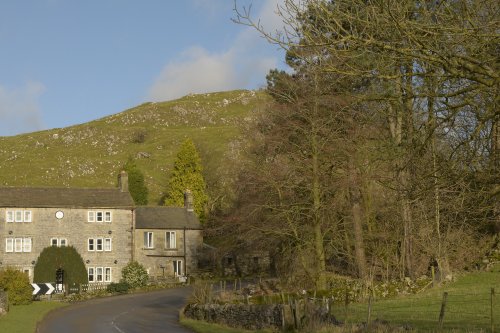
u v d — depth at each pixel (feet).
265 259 213.66
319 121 110.11
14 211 189.78
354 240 122.93
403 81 43.73
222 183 266.98
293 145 116.67
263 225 120.26
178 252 213.66
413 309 85.97
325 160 113.09
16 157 460.96
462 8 35.60
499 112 35.19
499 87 35.19
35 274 183.62
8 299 137.59
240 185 123.13
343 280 117.39
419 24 35.14
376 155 43.98
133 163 291.58
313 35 41.27
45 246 190.70
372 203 118.21
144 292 184.44
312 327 74.79
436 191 42.16
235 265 214.28
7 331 90.99
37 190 197.36
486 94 36.73
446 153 43.47
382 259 119.44
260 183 117.50
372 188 118.32
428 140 39.93
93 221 197.16
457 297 92.68
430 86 38.75
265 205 113.50
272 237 121.49
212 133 517.55
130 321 111.14
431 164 42.09
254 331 85.71
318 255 113.91
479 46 35.29
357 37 36.17
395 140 44.50
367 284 106.52
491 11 36.35
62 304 150.00
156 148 485.56
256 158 121.49
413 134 41.14
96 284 188.14
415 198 42.14
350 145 101.24
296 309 79.71
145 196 289.12
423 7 36.40
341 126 107.34
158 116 593.83
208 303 108.47
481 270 114.83
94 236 196.44
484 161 39.50
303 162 114.42
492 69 35.73
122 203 200.95
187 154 261.03
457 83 39.68
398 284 107.45
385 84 40.22
